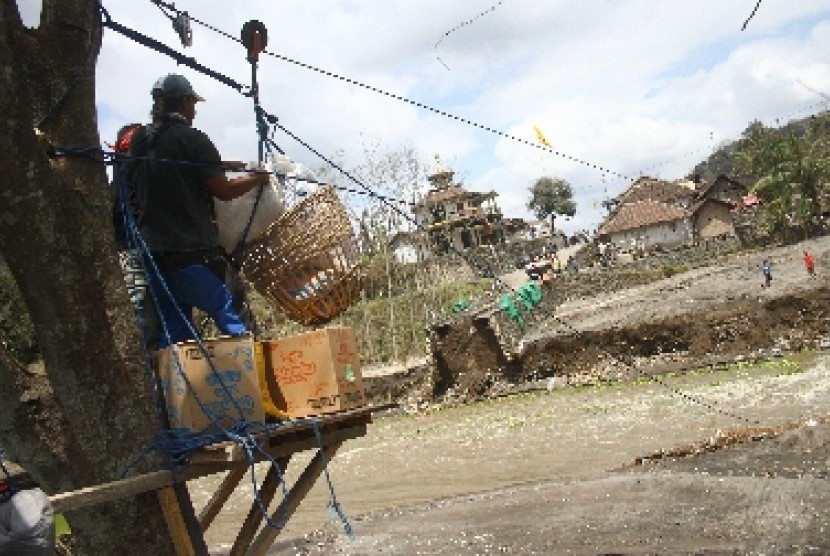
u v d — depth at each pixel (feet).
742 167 241.96
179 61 21.30
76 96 19.25
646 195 301.22
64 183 18.78
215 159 21.12
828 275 126.52
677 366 110.73
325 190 21.99
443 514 43.57
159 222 20.93
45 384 19.19
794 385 84.48
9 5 18.54
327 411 19.80
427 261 176.76
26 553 15.48
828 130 234.79
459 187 258.98
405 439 99.86
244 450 17.81
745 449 42.65
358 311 164.45
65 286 18.45
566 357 124.57
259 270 21.86
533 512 39.40
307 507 68.28
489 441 87.45
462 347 129.70
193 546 18.95
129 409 18.70
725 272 176.14
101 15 20.02
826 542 28.68
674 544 31.53
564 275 207.51
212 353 18.74
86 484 18.58
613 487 39.52
